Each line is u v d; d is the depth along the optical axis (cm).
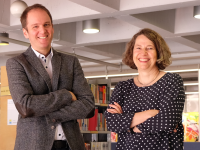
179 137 206
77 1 439
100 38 664
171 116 200
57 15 521
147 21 538
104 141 492
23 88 205
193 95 881
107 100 495
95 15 500
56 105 204
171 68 904
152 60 216
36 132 201
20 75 209
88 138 483
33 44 219
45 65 220
